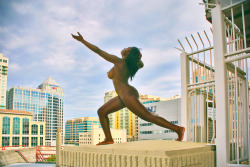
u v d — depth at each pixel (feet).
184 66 24.94
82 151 18.26
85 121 605.73
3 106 424.05
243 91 21.63
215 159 17.71
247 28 25.90
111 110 21.90
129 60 21.09
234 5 17.94
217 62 18.10
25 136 314.55
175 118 222.48
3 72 430.20
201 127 23.29
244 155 21.22
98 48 20.02
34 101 487.20
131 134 532.32
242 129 20.89
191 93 25.38
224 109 17.34
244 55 16.72
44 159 48.24
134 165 14.15
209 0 25.34
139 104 19.89
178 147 15.71
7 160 39.78
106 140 21.89
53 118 511.81
